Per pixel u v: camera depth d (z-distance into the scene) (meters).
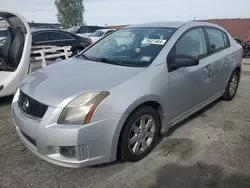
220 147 3.14
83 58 3.54
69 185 2.44
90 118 2.31
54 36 8.78
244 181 2.50
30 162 2.79
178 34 3.32
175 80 3.06
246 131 3.60
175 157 2.91
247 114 4.23
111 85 2.50
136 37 3.48
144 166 2.74
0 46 5.77
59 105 2.32
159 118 3.04
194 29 3.65
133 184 2.46
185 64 2.95
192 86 3.40
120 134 2.54
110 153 2.48
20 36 4.82
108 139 2.43
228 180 2.52
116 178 2.54
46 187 2.41
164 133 3.15
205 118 4.03
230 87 4.71
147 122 2.84
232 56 4.43
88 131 2.30
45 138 2.32
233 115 4.17
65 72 2.95
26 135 2.56
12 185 2.43
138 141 2.76
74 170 2.66
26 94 2.65
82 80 2.63
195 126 3.73
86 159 2.38
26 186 2.42
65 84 2.58
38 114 2.43
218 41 4.20
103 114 2.36
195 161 2.83
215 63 3.88
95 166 2.72
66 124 2.29
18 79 4.67
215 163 2.79
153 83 2.77
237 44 4.81
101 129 2.36
